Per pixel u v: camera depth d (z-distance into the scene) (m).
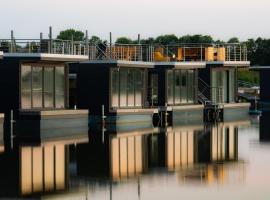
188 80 65.62
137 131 51.97
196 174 32.31
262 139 47.28
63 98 52.47
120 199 26.70
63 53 52.31
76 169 32.97
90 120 56.66
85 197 26.97
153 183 30.00
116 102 57.06
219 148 42.12
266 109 84.25
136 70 59.31
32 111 47.88
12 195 26.97
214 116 66.25
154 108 59.12
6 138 45.50
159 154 38.84
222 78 70.38
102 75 56.22
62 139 45.00
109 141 44.28
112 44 61.78
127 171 32.94
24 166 33.38
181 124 60.91
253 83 110.19
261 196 27.28
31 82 49.66
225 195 27.45
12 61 48.69
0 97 48.97
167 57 66.44
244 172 32.84
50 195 27.11
